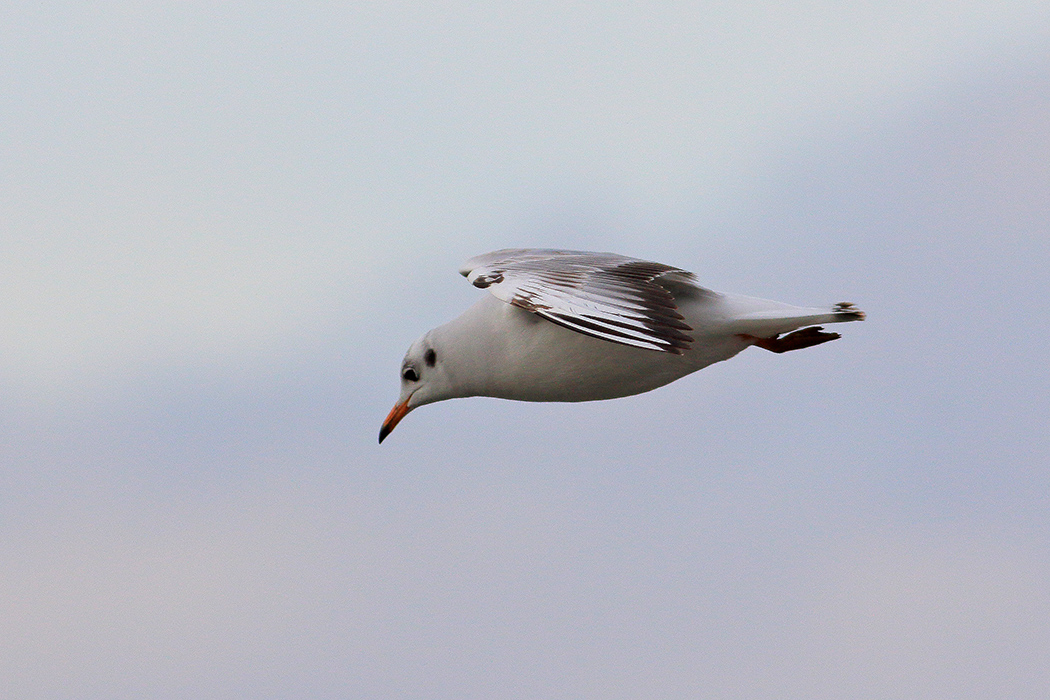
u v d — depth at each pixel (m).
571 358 12.13
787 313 11.69
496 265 11.09
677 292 11.80
